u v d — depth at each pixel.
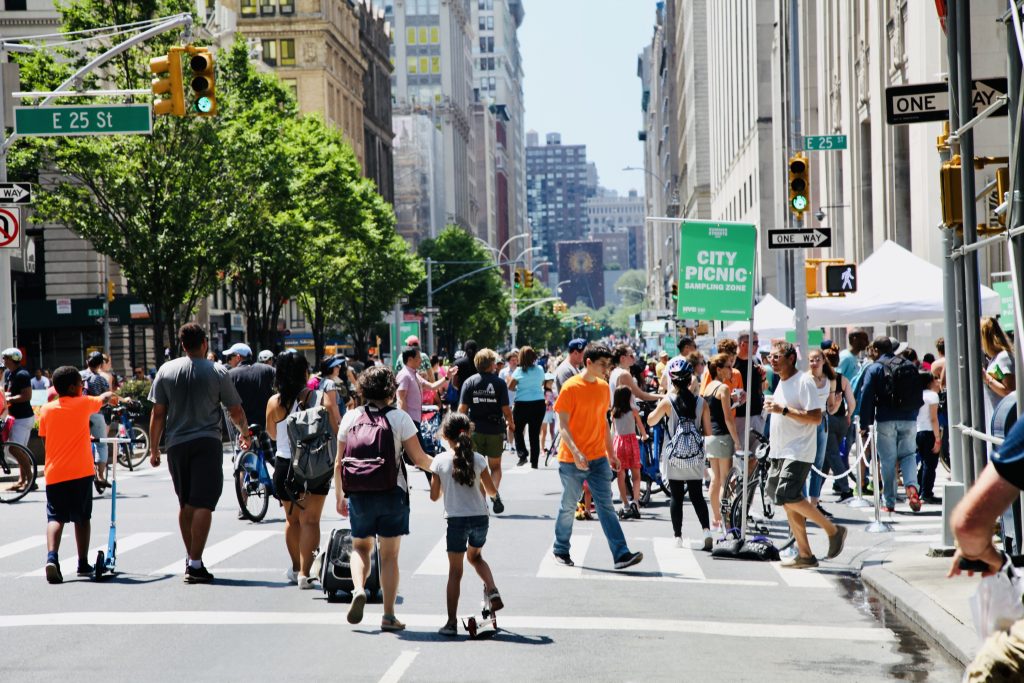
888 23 63.22
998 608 8.03
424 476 43.41
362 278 128.88
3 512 33.62
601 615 18.80
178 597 20.25
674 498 26.22
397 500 17.69
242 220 72.75
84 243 93.69
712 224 25.19
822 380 30.59
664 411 26.11
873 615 18.73
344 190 100.50
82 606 19.45
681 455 25.69
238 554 25.20
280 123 84.12
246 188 73.94
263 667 15.15
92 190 72.25
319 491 21.03
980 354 19.50
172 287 72.25
